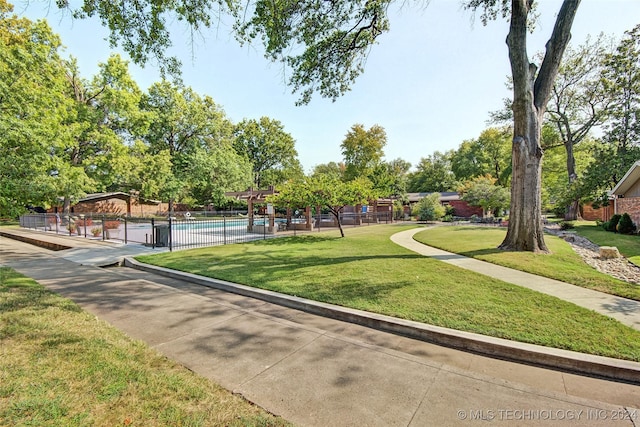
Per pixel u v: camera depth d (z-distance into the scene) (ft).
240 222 80.53
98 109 76.89
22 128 29.81
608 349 10.62
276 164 149.79
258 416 7.41
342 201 46.03
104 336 11.71
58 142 37.40
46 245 42.78
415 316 13.79
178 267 25.21
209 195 123.44
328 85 34.12
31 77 32.12
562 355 10.19
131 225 69.10
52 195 38.86
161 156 91.71
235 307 16.20
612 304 15.38
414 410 7.77
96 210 103.81
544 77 30.04
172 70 24.31
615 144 73.61
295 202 45.98
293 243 40.60
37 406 7.38
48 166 39.42
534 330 12.21
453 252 31.40
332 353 10.96
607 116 75.25
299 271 23.08
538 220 29.99
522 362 10.52
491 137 132.67
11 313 13.62
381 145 120.78
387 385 8.91
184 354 10.75
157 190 94.63
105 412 7.30
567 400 8.31
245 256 30.40
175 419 7.16
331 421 7.32
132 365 9.62
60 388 8.18
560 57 29.50
